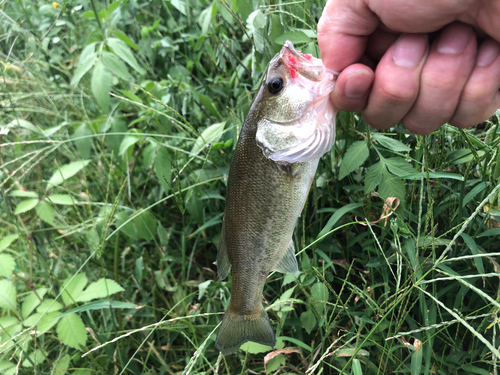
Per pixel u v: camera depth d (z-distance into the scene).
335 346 0.27
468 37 0.17
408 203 0.29
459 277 0.19
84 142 0.36
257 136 0.21
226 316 0.24
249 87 0.40
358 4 0.18
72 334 0.27
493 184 0.25
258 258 0.22
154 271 0.37
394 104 0.18
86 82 0.47
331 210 0.29
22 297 0.37
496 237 0.27
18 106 0.42
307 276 0.27
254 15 0.28
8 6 0.53
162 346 0.32
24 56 0.51
